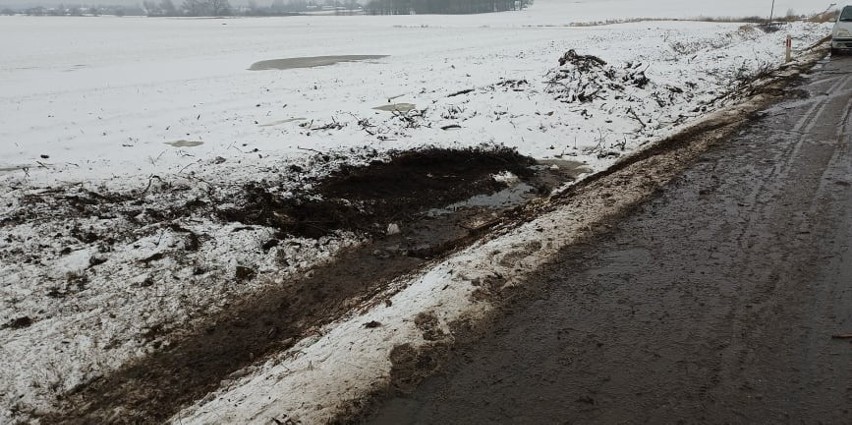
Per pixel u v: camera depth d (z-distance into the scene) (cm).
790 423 297
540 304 431
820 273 457
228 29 5469
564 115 1111
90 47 3111
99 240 570
